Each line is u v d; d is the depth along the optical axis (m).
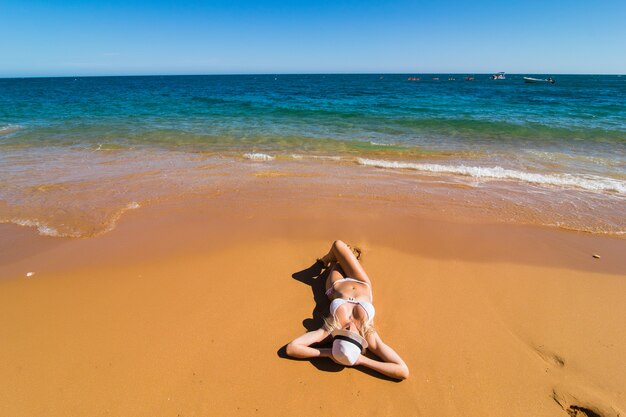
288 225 5.04
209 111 17.41
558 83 61.31
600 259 4.31
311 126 13.16
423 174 7.47
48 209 5.44
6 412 2.40
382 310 3.47
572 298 3.64
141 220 5.14
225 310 3.38
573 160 8.47
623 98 25.83
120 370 2.72
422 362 2.92
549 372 2.83
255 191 6.36
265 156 8.78
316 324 3.28
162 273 3.87
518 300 3.62
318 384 2.70
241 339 3.06
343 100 24.41
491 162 8.38
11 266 3.91
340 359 2.79
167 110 17.70
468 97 27.12
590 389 2.69
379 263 4.20
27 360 2.77
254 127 12.85
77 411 2.42
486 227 5.08
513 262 4.24
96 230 4.80
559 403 2.59
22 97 26.59
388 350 2.92
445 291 3.75
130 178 6.98
